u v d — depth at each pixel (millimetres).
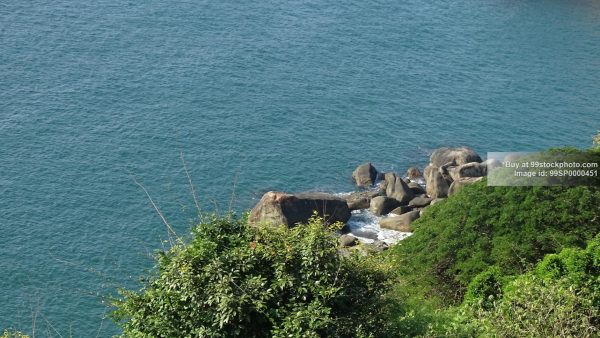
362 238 76125
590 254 35906
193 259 25219
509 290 35156
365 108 105188
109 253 70500
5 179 81312
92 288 64938
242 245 25734
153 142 91500
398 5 141000
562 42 131750
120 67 109875
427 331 27453
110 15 125875
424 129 101000
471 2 145625
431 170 85125
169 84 106312
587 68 122562
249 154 90938
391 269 27375
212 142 92750
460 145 97938
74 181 82062
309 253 25047
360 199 81750
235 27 126375
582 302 29359
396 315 28344
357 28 130375
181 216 77125
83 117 95688
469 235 50750
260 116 100188
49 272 67188
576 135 102312
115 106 99188
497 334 27750
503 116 106125
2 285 65188
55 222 74688
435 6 142250
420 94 110625
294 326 23641
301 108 103375
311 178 87562
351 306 25562
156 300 25500
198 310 24484
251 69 113188
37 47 112938
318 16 133375
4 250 69750
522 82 116688
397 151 95000
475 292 39594
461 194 55375
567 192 51125
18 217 75000
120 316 26859
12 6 124812
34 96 99750
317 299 24469
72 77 105688
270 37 124062
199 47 118688
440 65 120438
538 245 49094
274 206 75000
